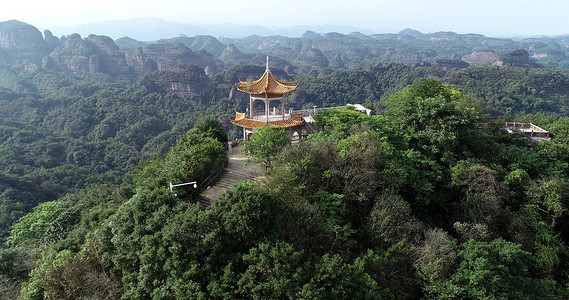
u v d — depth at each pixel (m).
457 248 21.36
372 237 21.56
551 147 37.03
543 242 26.69
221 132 37.28
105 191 32.69
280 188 20.92
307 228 19.28
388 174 26.09
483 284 18.50
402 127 34.59
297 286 15.41
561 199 29.89
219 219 17.81
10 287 22.03
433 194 28.86
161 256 16.25
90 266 19.61
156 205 18.80
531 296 20.67
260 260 16.11
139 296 16.45
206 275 16.11
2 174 89.38
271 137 28.19
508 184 30.02
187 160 27.27
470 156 33.12
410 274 19.83
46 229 29.94
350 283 16.38
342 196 22.89
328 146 25.69
